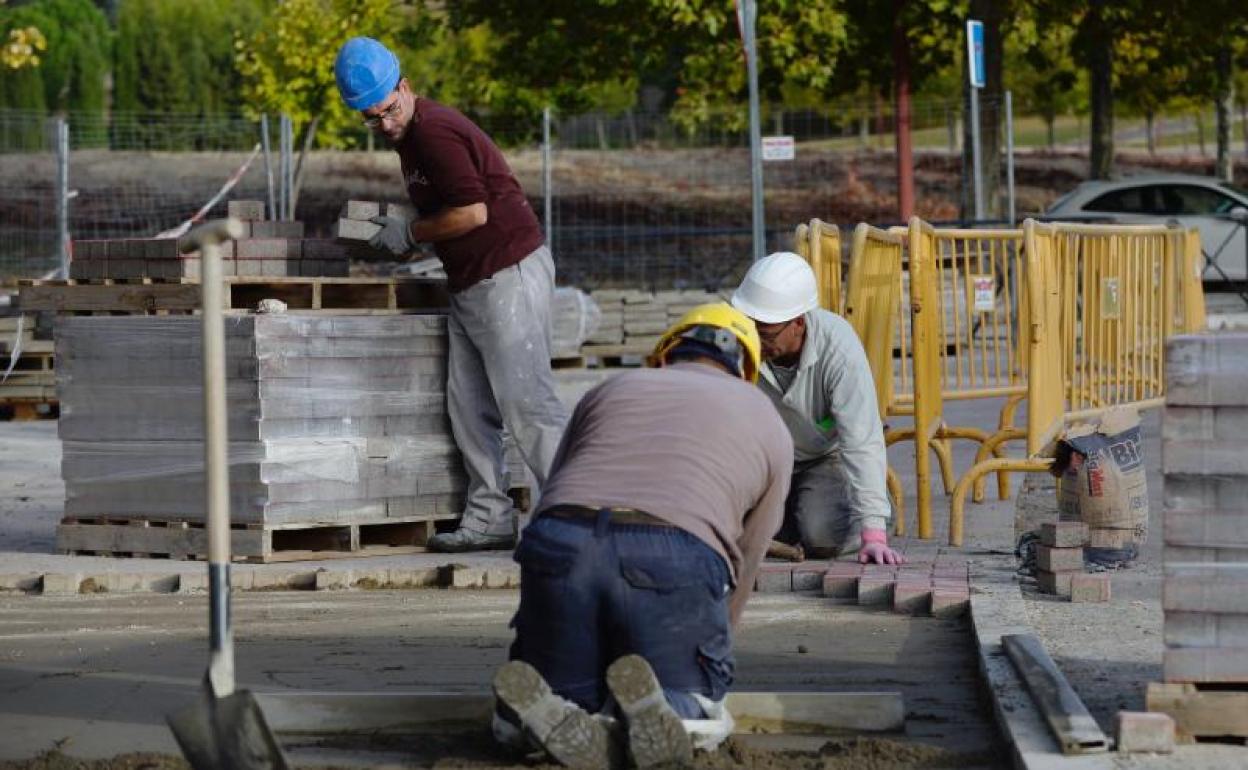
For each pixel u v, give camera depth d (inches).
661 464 313.0
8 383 1010.7
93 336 544.1
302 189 2105.1
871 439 478.9
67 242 1274.6
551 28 1772.9
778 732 337.1
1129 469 494.3
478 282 530.0
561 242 1844.2
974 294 611.5
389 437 542.0
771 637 422.9
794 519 503.8
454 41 2383.1
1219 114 2060.8
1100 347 645.3
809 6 1630.2
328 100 1795.0
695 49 1683.1
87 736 339.3
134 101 3115.2
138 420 539.2
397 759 321.4
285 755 304.8
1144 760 296.2
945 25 1726.1
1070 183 2251.5
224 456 288.4
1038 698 326.6
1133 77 2075.5
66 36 3142.2
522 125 1908.2
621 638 309.0
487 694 342.0
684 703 309.9
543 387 537.6
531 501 612.1
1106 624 416.2
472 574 499.2
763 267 466.6
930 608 446.3
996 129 1576.0
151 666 402.6
